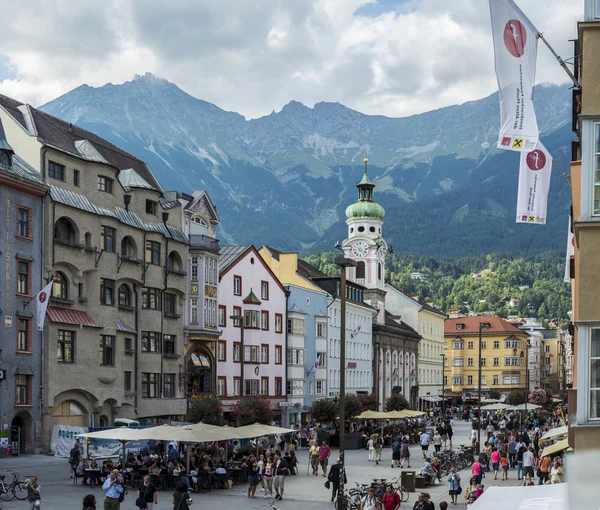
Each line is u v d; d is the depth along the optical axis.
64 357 70.12
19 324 65.62
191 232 91.19
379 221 168.62
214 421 71.69
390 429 99.38
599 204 24.34
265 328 106.50
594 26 24.84
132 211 80.94
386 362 155.38
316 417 96.75
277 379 109.12
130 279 78.94
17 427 65.31
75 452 54.44
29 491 37.00
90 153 75.50
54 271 69.81
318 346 121.19
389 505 38.28
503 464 61.09
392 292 178.38
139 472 52.94
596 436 23.53
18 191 66.06
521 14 27.27
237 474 57.56
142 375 80.62
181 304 86.94
